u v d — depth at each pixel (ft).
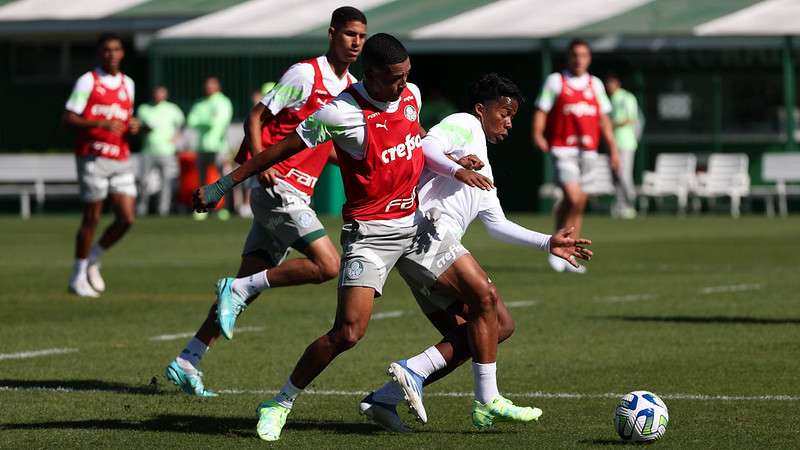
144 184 321.11
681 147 335.67
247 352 105.50
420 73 356.79
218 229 265.95
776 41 307.17
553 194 323.57
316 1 339.98
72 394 87.30
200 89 349.82
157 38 321.93
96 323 124.16
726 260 187.32
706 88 333.42
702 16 315.17
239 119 345.92
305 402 83.76
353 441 71.77
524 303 136.87
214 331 86.63
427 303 75.77
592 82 170.91
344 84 91.71
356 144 69.92
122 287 156.15
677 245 216.33
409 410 72.43
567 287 152.97
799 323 119.14
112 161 145.69
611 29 307.37
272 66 342.85
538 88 349.20
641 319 123.34
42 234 253.85
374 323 122.62
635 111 307.17
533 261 191.62
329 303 140.56
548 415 78.64
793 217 304.91
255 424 77.20
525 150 350.43
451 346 73.31
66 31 345.92
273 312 132.36
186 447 70.54
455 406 82.12
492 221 75.66
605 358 100.32
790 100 318.86
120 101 144.97
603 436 72.33
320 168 89.40
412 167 71.31
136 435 73.92
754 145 333.01
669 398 83.56
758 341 108.27
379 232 70.95
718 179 320.70
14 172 337.52
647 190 322.75
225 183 70.49
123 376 94.63
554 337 111.86
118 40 143.43
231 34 320.09
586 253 74.38
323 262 86.12
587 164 171.83
